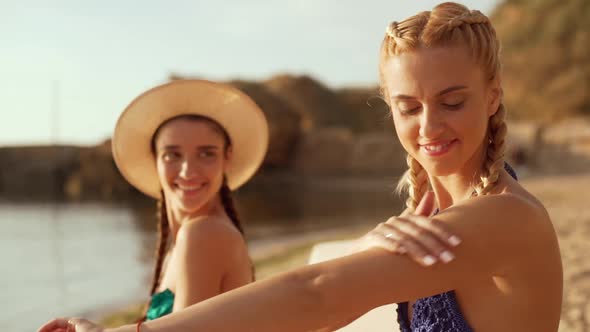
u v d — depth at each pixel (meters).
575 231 9.77
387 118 2.09
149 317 2.84
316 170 51.50
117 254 20.00
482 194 1.76
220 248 2.66
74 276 16.12
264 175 51.34
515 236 1.61
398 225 1.61
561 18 47.91
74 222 30.88
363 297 1.51
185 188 2.86
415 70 1.69
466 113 1.69
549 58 47.12
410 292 1.54
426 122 1.70
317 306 1.49
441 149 1.72
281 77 62.06
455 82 1.67
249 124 3.07
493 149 1.81
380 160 49.22
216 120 2.99
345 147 51.38
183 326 1.46
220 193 3.07
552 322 1.74
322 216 24.95
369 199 32.53
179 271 2.63
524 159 32.75
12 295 13.79
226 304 1.48
